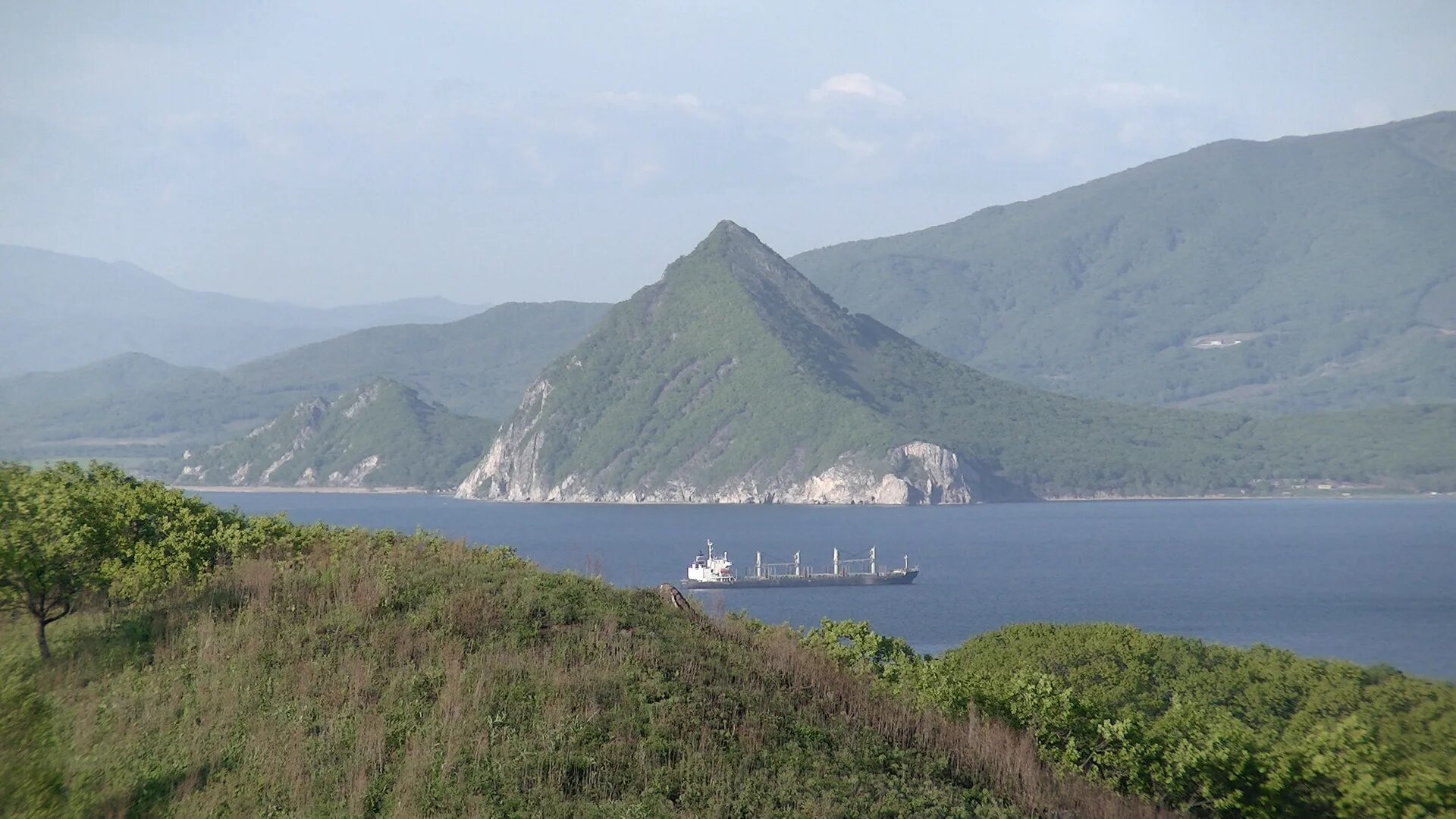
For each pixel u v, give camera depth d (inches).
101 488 1307.8
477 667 885.8
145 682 879.1
